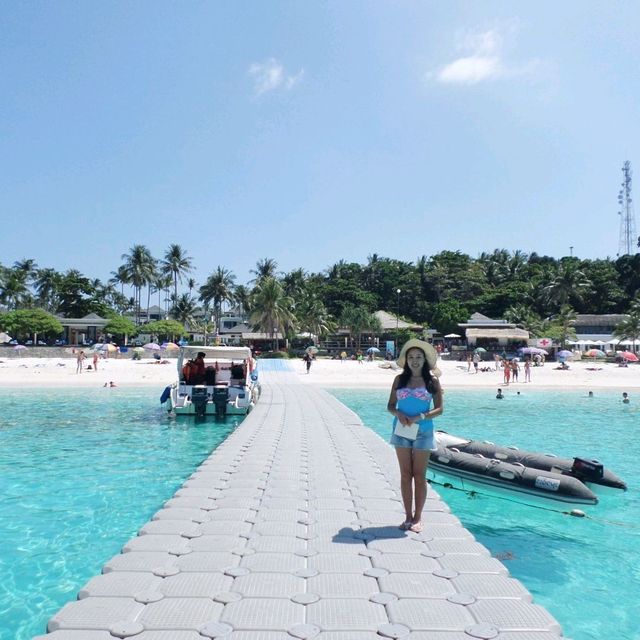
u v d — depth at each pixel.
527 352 55.31
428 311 100.69
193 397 19.44
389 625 3.94
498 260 118.19
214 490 8.03
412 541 5.77
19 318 65.81
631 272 95.75
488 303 95.75
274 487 8.23
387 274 109.38
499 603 4.32
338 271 112.81
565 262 102.81
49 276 103.62
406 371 6.15
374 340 76.12
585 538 8.27
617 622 5.73
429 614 4.12
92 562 7.07
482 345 68.81
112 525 8.51
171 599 4.32
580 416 22.75
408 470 6.05
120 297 117.12
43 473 11.91
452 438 11.79
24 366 44.03
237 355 20.72
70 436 16.75
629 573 7.02
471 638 3.78
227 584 4.62
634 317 67.12
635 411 24.42
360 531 6.10
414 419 5.95
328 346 79.06
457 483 10.56
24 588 6.34
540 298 92.19
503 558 7.51
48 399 26.77
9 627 5.46
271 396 24.14
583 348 72.75
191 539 5.80
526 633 3.87
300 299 88.25
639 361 60.44
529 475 9.45
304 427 15.05
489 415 23.08
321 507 7.12
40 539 7.89
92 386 32.41
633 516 9.29
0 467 12.50
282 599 4.34
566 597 6.33
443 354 60.31
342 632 3.83
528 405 26.69
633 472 12.77
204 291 90.75
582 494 8.86
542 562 7.38
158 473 11.95
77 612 4.08
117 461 13.19
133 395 28.44
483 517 9.22
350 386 34.34
